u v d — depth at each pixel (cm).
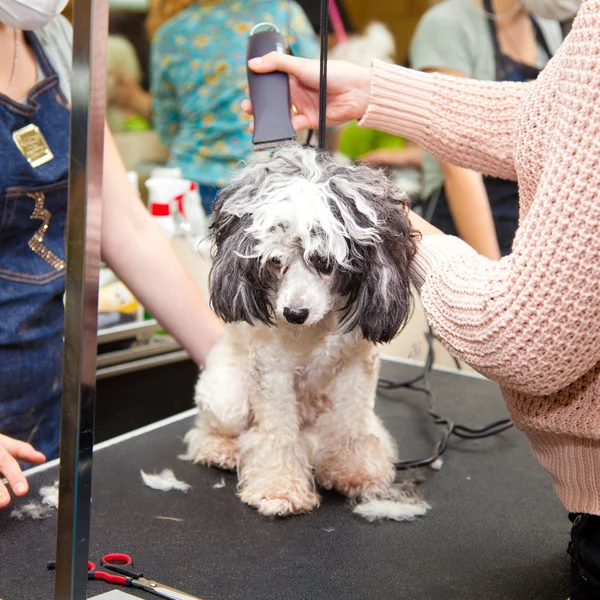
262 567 108
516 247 79
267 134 122
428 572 108
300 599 100
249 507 128
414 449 155
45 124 148
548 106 91
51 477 133
